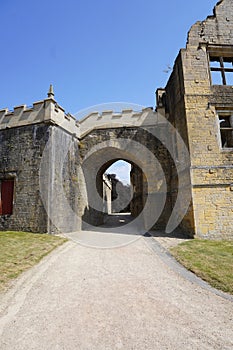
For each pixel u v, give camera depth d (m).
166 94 13.45
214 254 6.84
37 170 10.70
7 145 11.73
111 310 3.83
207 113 10.30
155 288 4.70
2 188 11.42
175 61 11.76
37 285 4.85
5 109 12.16
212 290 4.57
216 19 11.45
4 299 4.18
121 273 5.60
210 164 9.80
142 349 2.84
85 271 5.75
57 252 7.45
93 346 2.91
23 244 8.09
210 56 11.45
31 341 3.02
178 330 3.25
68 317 3.61
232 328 3.29
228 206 9.45
